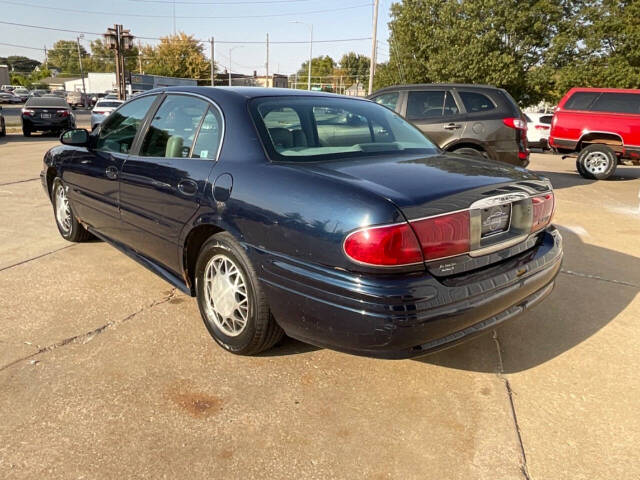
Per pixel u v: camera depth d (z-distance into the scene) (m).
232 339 2.99
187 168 3.14
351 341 2.34
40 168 10.23
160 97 3.71
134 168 3.63
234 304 2.90
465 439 2.38
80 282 4.11
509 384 2.84
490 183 2.59
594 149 10.84
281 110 3.11
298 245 2.44
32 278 4.17
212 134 3.12
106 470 2.12
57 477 2.07
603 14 25.78
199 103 3.31
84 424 2.40
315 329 2.46
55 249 4.93
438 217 2.30
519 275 2.67
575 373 2.96
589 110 10.96
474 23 26.36
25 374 2.79
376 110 3.68
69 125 18.88
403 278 2.23
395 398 2.68
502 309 2.60
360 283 2.23
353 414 2.54
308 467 2.17
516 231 2.75
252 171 2.75
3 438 2.29
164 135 3.52
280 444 2.31
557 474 2.17
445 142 8.05
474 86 8.03
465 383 2.84
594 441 2.38
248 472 2.14
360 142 3.19
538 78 26.77
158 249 3.52
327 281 2.32
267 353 3.09
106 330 3.32
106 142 4.18
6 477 2.06
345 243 2.25
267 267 2.60
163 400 2.60
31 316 3.48
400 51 30.16
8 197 7.29
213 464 2.17
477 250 2.49
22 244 5.07
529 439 2.39
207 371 2.87
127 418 2.45
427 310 2.24
